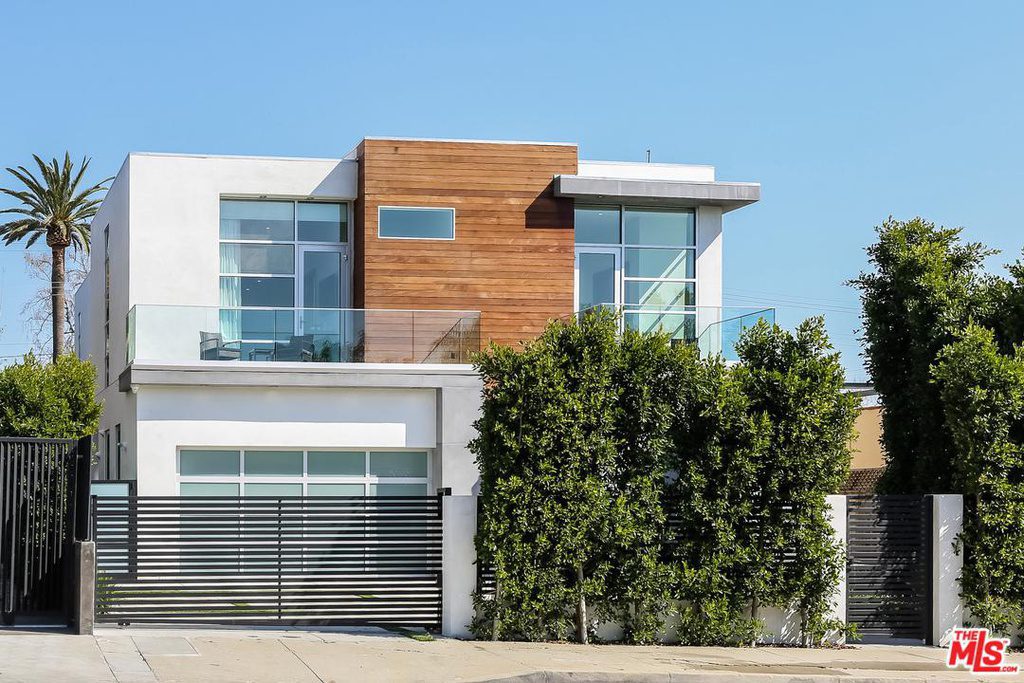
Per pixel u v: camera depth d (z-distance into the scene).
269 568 15.40
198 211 25.09
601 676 12.98
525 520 15.38
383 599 15.66
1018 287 18.20
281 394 22.56
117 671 11.79
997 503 16.55
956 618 16.73
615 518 15.60
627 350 15.97
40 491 14.19
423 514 15.91
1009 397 16.45
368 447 22.83
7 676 11.23
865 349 19.31
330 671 12.45
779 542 16.00
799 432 16.03
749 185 26.30
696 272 26.78
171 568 15.05
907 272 18.66
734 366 16.55
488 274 25.31
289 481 22.62
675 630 16.11
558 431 15.46
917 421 18.62
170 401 22.20
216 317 22.34
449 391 22.86
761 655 15.20
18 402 22.45
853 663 14.79
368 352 22.81
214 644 13.73
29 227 47.75
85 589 13.83
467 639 15.48
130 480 22.03
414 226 25.14
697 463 16.03
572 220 25.72
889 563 16.72
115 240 28.20
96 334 32.50
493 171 25.50
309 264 25.83
